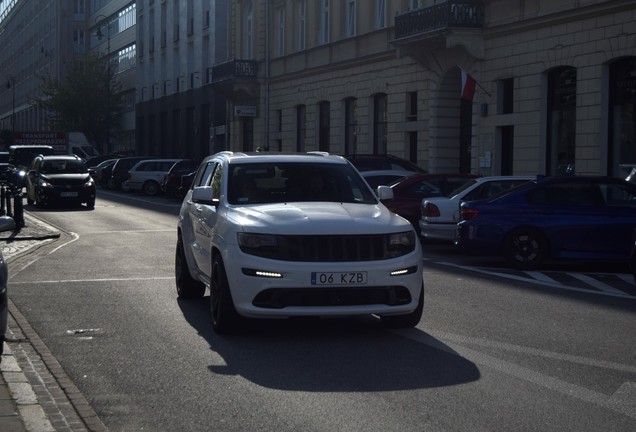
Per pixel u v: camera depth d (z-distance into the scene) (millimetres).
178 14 68500
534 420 6516
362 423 6434
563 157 27172
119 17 87688
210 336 9641
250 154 10938
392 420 6504
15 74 135500
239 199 10172
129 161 50625
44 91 83625
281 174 10461
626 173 24781
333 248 9039
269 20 48562
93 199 35000
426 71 33781
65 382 7621
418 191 21062
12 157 48938
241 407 6883
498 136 29859
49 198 34094
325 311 8945
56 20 101875
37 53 116062
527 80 28062
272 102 48531
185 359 8547
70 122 80625
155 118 74938
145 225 26375
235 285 9117
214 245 9672
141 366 8273
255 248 9039
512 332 9875
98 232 23984
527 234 15867
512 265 15977
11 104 138250
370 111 38312
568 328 10156
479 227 15992
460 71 32656
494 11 29469
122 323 10445
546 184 16016
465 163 33344
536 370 8055
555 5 26641
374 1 37812
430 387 7453
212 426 6398
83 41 102188
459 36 29688
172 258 17562
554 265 16938
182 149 67625
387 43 36375
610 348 9055
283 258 8969
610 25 24703
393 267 9109
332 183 10445
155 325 10305
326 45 41688
